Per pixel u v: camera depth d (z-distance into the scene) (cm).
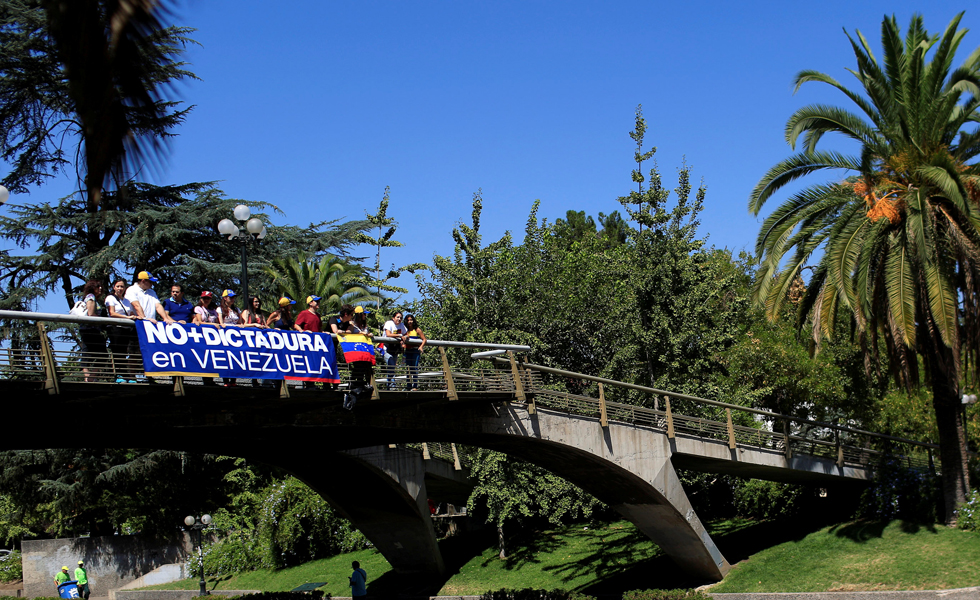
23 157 2458
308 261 3634
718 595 2128
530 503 2722
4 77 2147
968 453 2352
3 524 4034
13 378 1149
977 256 1964
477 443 2064
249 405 1520
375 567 3078
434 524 3541
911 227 1995
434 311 2789
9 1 2183
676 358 2614
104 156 332
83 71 322
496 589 2617
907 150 2064
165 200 3338
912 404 2755
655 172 2738
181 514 3781
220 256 3294
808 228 2200
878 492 2389
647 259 2698
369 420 1706
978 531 2041
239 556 3512
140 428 1401
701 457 2269
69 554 3553
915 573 1912
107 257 2855
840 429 2525
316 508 3319
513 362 1969
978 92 2031
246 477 3597
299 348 1435
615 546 2817
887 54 2105
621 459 2130
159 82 343
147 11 320
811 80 2245
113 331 1269
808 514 2711
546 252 3023
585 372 2906
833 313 2067
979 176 1981
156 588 3462
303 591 2767
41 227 3044
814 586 2012
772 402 2920
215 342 1316
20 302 2834
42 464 3522
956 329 1969
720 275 3388
